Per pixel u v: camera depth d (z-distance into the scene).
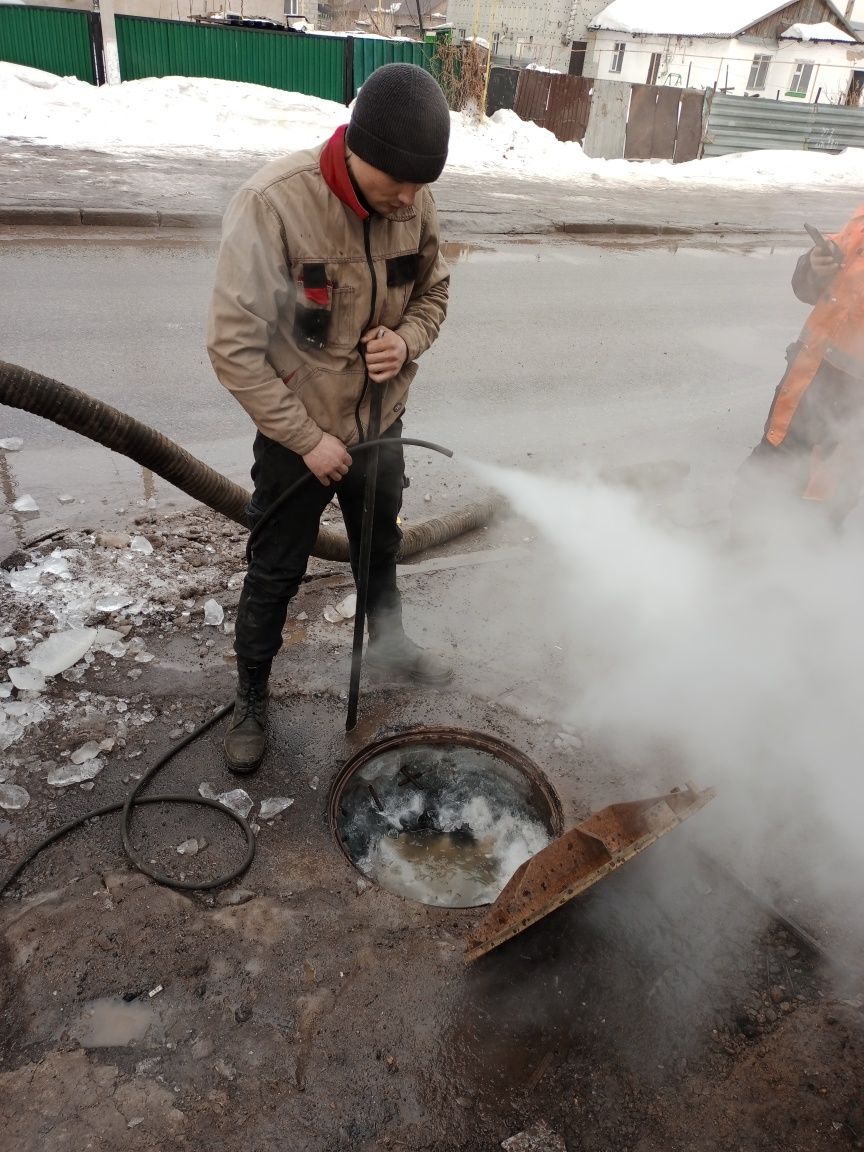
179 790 2.50
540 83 18.44
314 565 3.62
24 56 15.07
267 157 13.24
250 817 2.44
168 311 6.58
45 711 2.71
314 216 1.93
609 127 18.92
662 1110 1.80
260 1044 1.85
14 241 8.05
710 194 16.22
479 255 9.87
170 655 3.01
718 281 9.69
